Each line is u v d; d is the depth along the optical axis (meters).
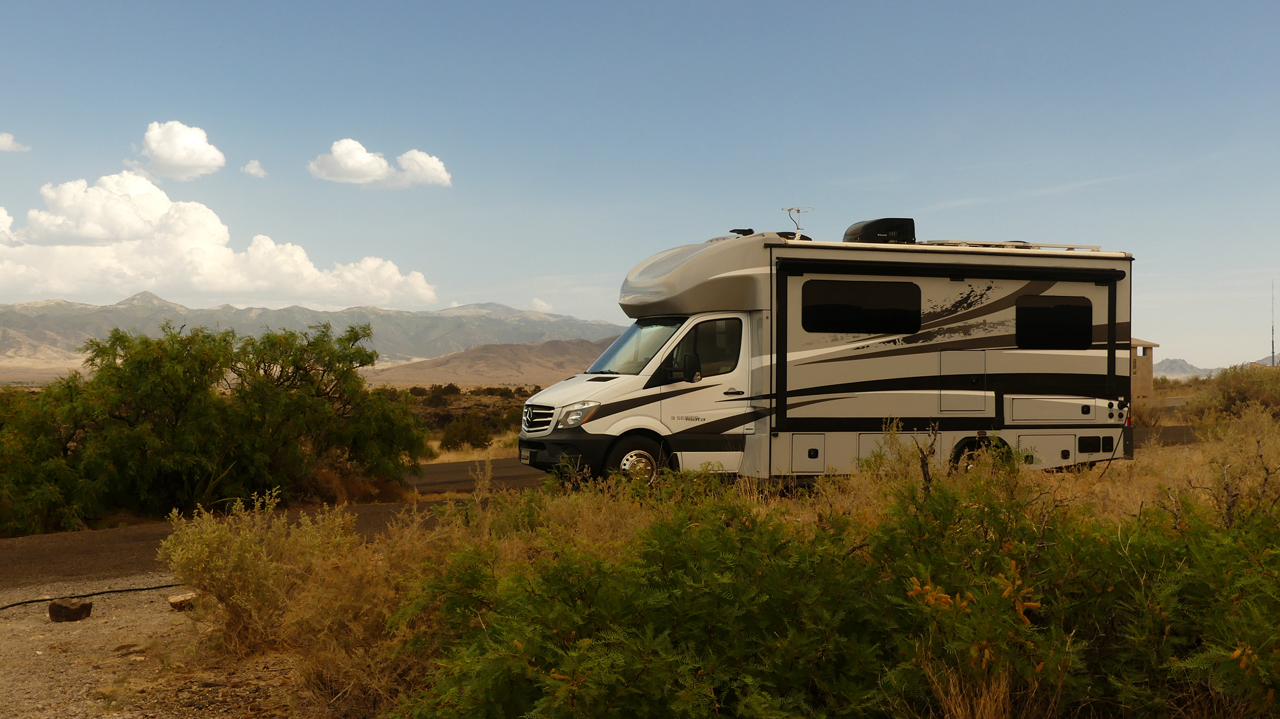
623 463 10.30
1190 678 3.22
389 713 3.29
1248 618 3.11
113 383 12.30
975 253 10.96
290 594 4.91
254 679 4.31
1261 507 4.25
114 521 11.78
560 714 2.72
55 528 11.48
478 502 6.50
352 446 14.63
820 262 10.59
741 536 3.60
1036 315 11.16
